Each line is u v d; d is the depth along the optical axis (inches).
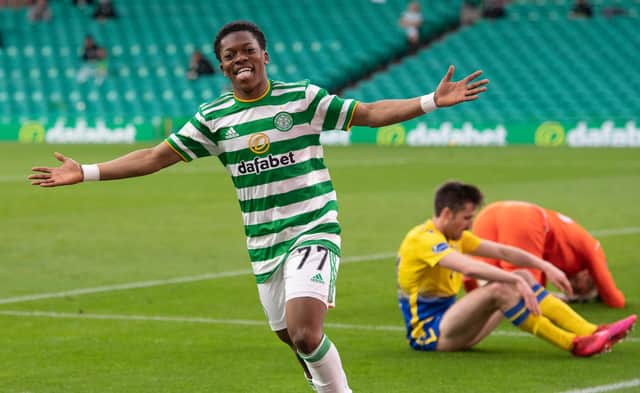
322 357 530.6
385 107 549.0
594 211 1646.2
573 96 3799.2
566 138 3523.6
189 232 1451.8
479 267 701.9
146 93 4131.4
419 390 639.1
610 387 636.1
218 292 1018.1
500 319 742.5
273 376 682.8
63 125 3988.7
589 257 895.1
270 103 553.0
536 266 741.9
